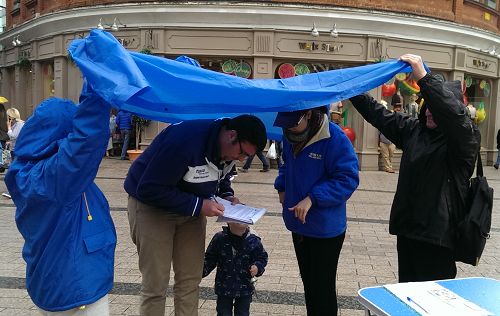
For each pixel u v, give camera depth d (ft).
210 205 8.39
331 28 41.47
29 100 55.42
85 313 6.85
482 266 16.30
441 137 8.55
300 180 9.43
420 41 44.09
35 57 50.90
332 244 9.48
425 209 8.46
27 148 6.84
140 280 14.02
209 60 42.73
